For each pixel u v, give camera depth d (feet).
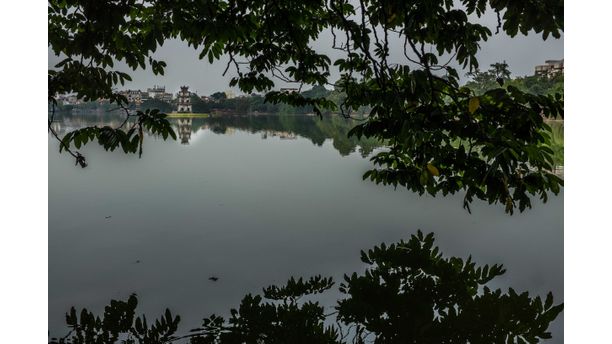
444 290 10.14
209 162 33.04
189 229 14.94
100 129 7.82
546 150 6.77
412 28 8.91
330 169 29.53
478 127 7.27
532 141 7.23
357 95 12.73
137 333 8.16
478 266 11.40
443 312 9.11
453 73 8.79
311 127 94.68
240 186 23.16
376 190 21.62
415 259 12.05
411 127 7.43
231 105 228.43
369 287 10.25
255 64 14.12
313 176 26.61
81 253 12.49
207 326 8.32
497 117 7.66
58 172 26.99
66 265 11.46
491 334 8.11
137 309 9.09
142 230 14.75
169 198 19.98
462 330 8.32
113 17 7.41
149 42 8.35
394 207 17.87
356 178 25.68
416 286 10.36
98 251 12.68
